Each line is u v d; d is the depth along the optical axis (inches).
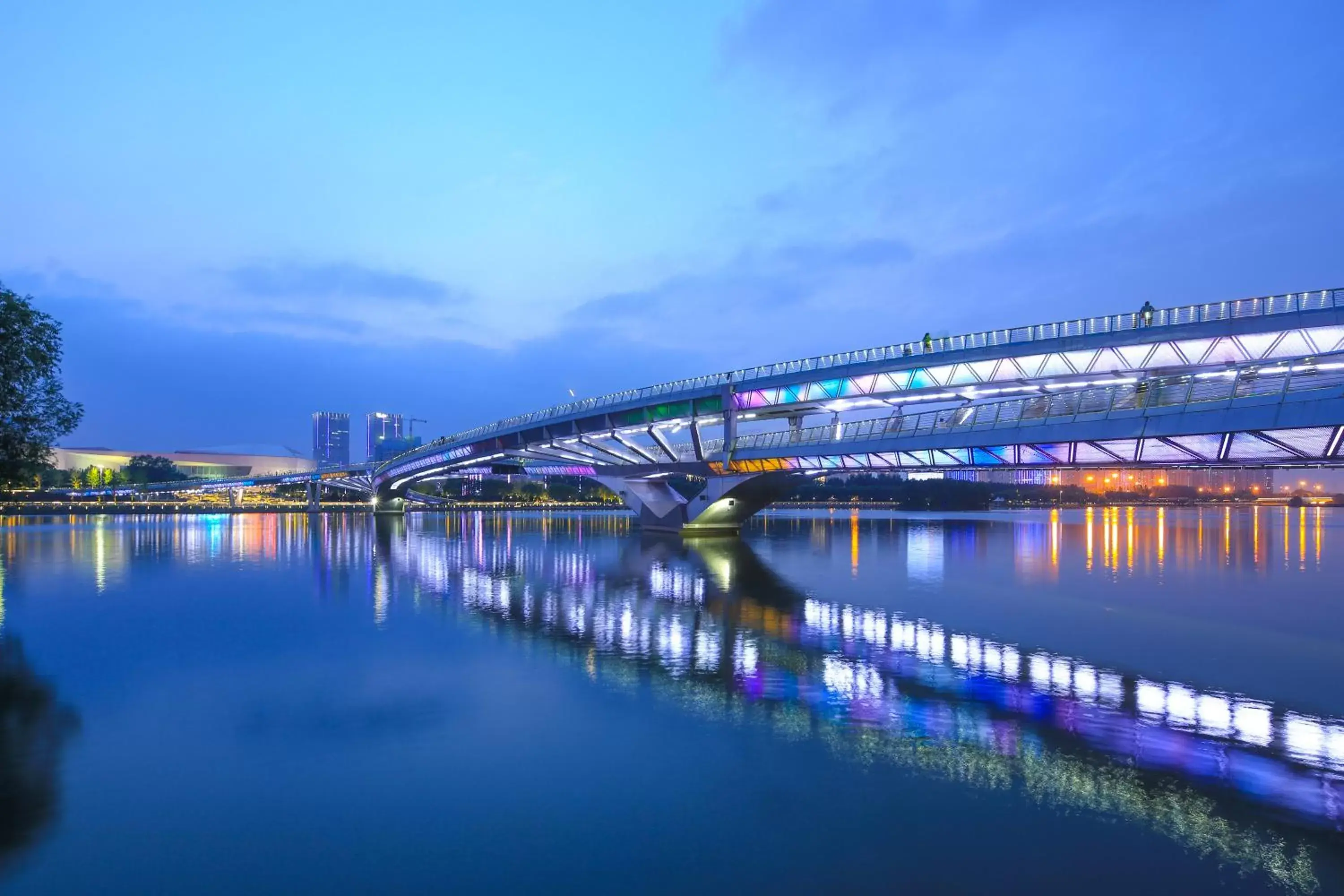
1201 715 700.7
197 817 487.2
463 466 4077.3
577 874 420.5
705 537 2970.0
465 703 727.1
